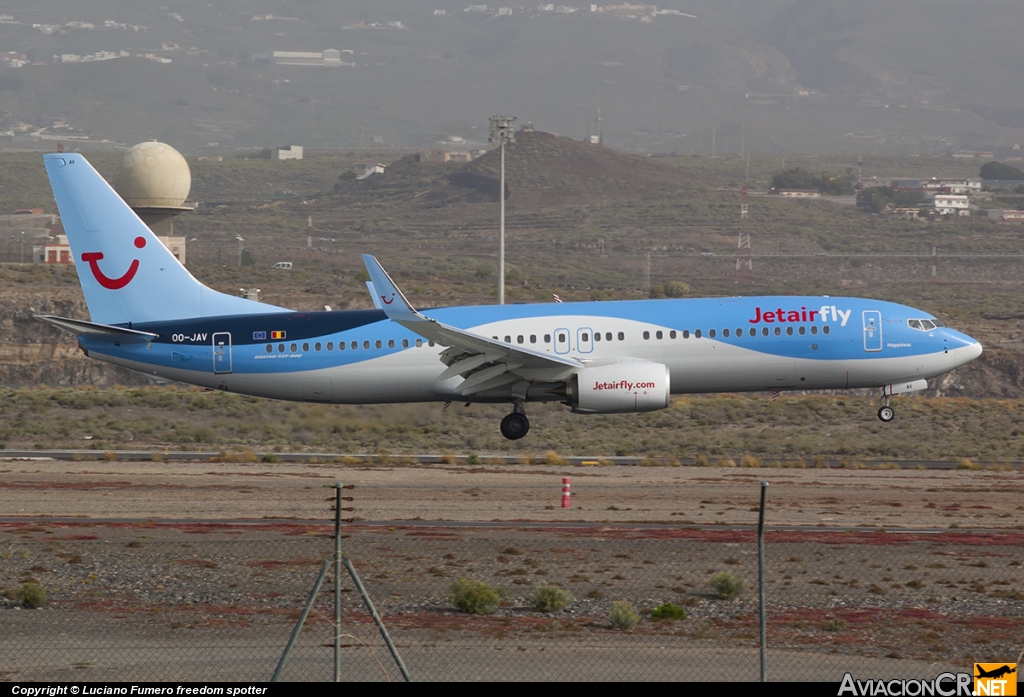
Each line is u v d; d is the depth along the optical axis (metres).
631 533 96.56
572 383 153.12
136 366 162.50
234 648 65.62
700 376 158.38
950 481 131.12
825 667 63.25
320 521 101.31
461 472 137.50
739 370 158.50
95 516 103.06
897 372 160.38
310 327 161.12
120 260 163.38
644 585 81.00
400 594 77.88
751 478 133.38
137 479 126.94
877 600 78.00
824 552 90.19
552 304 162.00
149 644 66.31
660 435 190.88
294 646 66.00
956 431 197.75
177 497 113.56
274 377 161.12
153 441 180.38
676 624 71.75
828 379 160.38
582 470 141.38
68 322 157.88
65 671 61.38
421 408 196.50
